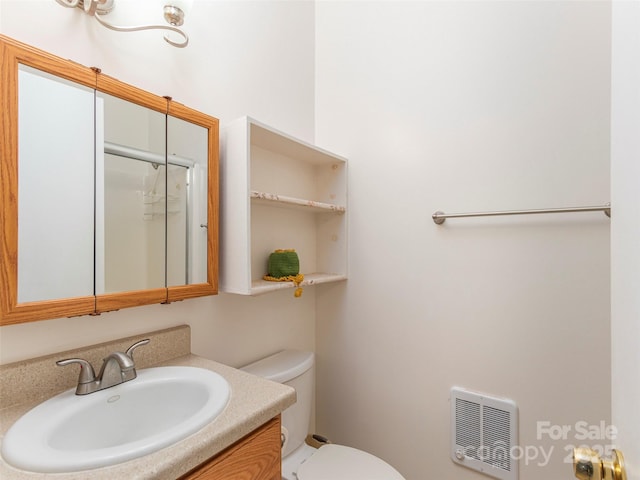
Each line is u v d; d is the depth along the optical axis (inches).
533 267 45.8
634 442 16.3
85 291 32.7
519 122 46.6
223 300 49.2
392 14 58.7
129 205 36.2
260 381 34.2
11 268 27.5
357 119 62.6
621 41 20.1
